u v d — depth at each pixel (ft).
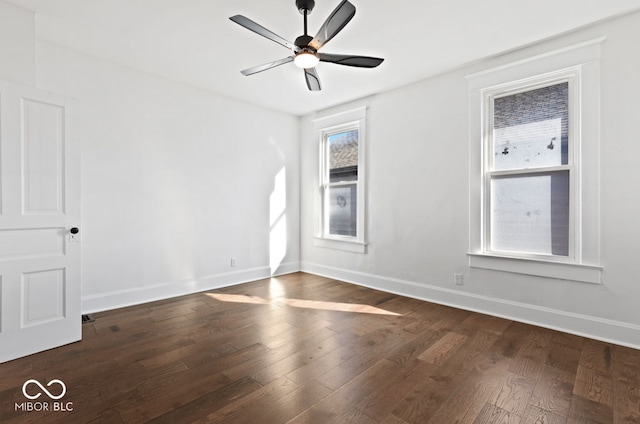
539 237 9.35
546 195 9.22
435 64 10.42
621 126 7.89
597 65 8.15
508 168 9.86
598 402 5.68
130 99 10.89
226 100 13.56
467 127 10.55
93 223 10.21
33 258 7.50
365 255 13.70
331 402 5.70
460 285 10.83
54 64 9.36
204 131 12.86
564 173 8.90
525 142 9.55
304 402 5.70
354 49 9.45
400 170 12.40
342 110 14.47
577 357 7.32
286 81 11.94
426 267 11.68
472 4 7.34
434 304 11.21
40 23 8.25
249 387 6.16
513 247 9.82
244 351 7.64
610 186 8.06
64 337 7.95
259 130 14.80
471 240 10.50
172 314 10.14
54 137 7.85
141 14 7.85
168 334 8.62
